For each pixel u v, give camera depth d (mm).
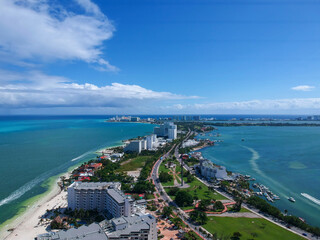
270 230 194625
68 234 149500
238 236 181625
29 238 181875
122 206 196500
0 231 194250
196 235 183500
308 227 197375
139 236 157750
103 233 152000
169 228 195125
